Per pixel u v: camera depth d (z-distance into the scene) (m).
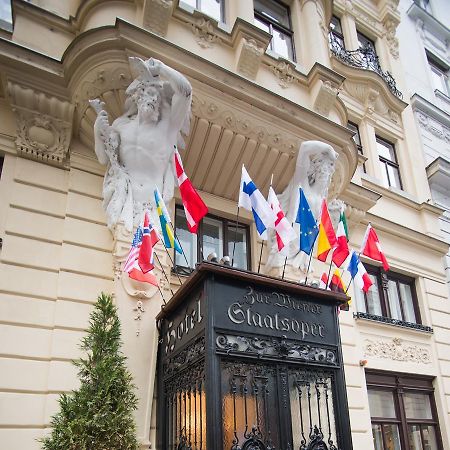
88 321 5.82
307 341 5.84
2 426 5.30
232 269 5.54
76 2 8.05
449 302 11.60
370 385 9.11
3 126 6.84
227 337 5.29
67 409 4.78
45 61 6.90
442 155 14.59
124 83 6.86
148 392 6.04
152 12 7.21
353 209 9.92
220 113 7.31
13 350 5.68
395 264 10.91
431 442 9.64
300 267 8.20
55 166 6.96
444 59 17.66
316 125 8.21
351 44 13.71
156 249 7.00
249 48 7.97
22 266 6.16
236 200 8.37
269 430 5.17
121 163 7.07
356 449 8.02
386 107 13.44
